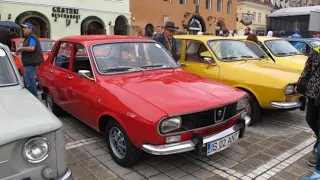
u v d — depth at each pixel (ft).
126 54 16.06
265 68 19.99
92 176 12.76
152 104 11.91
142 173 13.06
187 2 99.91
